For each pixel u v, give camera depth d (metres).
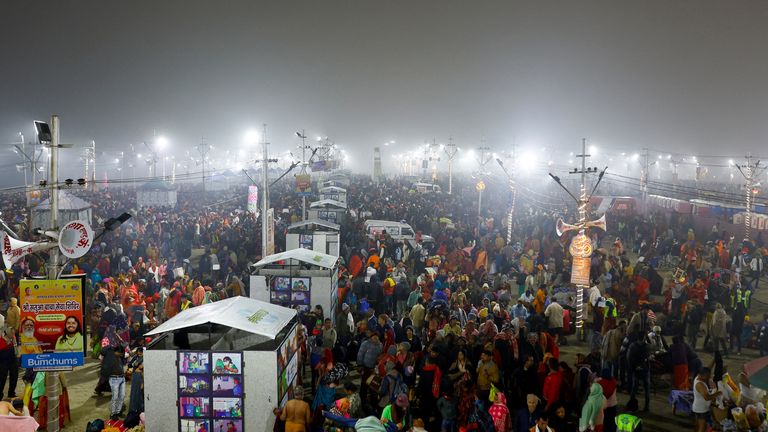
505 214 43.81
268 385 11.56
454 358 13.08
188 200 59.31
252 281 18.69
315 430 11.33
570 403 11.80
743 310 17.73
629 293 20.98
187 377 11.56
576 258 19.33
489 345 12.59
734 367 16.53
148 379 11.62
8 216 40.88
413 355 13.08
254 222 35.91
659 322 19.58
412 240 30.86
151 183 51.06
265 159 24.03
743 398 11.31
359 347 15.02
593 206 49.62
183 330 13.16
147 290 21.06
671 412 13.55
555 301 19.34
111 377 13.13
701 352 17.91
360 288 20.77
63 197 33.19
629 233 39.16
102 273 23.47
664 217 40.12
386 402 11.77
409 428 11.06
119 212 45.31
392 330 14.70
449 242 31.39
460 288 19.20
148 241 30.56
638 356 13.62
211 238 32.50
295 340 13.34
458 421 10.85
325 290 18.47
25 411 10.39
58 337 11.16
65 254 11.29
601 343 16.73
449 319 15.95
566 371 11.71
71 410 13.69
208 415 11.59
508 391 13.22
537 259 27.94
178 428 11.62
